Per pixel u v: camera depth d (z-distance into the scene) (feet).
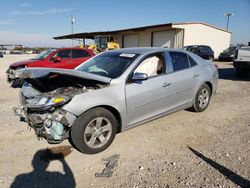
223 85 30.01
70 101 11.03
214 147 12.54
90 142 11.82
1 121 16.46
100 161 11.35
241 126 15.52
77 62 31.45
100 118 11.96
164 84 14.47
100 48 87.45
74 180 9.91
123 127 13.05
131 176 10.06
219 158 11.39
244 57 32.37
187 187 9.29
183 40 76.64
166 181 9.68
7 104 21.08
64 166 10.94
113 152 12.15
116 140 13.46
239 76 36.11
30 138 13.76
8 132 14.56
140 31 89.15
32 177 10.14
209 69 18.28
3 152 12.19
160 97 14.35
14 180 9.93
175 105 15.66
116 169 10.59
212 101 21.77
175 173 10.21
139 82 13.26
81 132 11.39
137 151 12.20
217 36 87.35
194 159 11.32
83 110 11.25
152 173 10.24
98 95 11.74
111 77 12.81
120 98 12.46
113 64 14.03
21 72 12.21
